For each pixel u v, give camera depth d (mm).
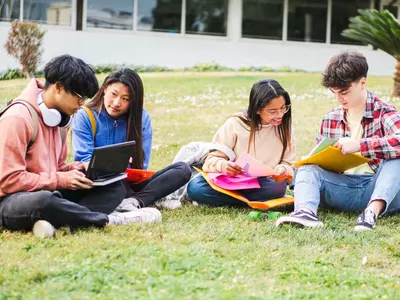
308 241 4586
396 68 12773
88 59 14633
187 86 13344
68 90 4633
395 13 16734
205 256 4055
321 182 5344
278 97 5449
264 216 5348
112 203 4977
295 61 16266
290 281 3762
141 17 15258
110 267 3822
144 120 5730
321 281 3764
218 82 13914
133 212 4973
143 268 3805
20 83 12391
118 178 4930
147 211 5008
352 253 4375
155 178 5434
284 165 5609
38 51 13266
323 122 5801
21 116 4586
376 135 5477
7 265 3855
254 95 5547
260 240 4574
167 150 8289
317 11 16469
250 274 3822
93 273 3729
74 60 4688
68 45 14430
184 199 5906
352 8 16625
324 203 5617
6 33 13578
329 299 3479
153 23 15375
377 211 5070
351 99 5434
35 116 4672
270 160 5738
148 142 5723
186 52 15500
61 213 4508
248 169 5375
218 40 15836
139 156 5543
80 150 5418
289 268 3969
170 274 3752
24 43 12969
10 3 14078
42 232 4418
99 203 4918
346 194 5469
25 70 13070
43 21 14414
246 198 5711
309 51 16328
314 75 15328
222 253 4195
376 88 13719
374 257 4281
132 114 5457
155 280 3631
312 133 9656
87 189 4969
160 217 5039
